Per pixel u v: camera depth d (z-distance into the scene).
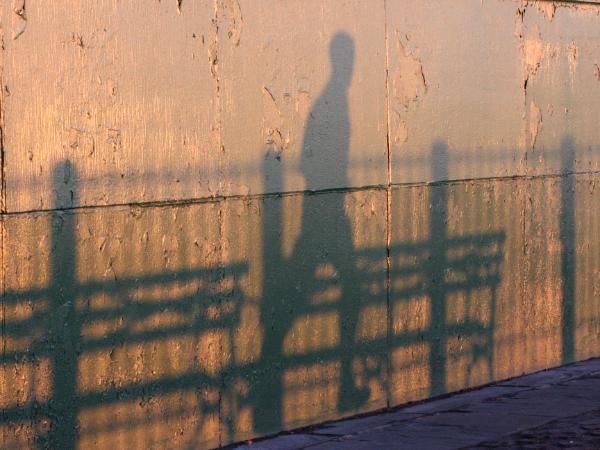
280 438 7.57
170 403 6.93
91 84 6.46
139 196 6.73
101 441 6.53
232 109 7.30
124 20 6.64
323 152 7.97
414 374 8.79
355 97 8.23
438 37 8.99
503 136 9.68
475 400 8.90
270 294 7.59
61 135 6.31
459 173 9.20
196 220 7.07
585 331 10.77
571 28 10.52
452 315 9.16
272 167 7.59
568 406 8.57
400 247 8.63
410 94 8.72
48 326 6.24
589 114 10.76
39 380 6.20
